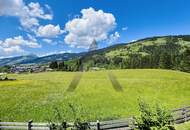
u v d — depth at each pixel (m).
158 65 161.62
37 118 45.12
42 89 73.31
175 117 33.78
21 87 76.94
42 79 94.31
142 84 80.56
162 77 94.94
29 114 47.50
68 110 49.38
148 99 63.88
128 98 64.25
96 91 69.50
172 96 69.62
